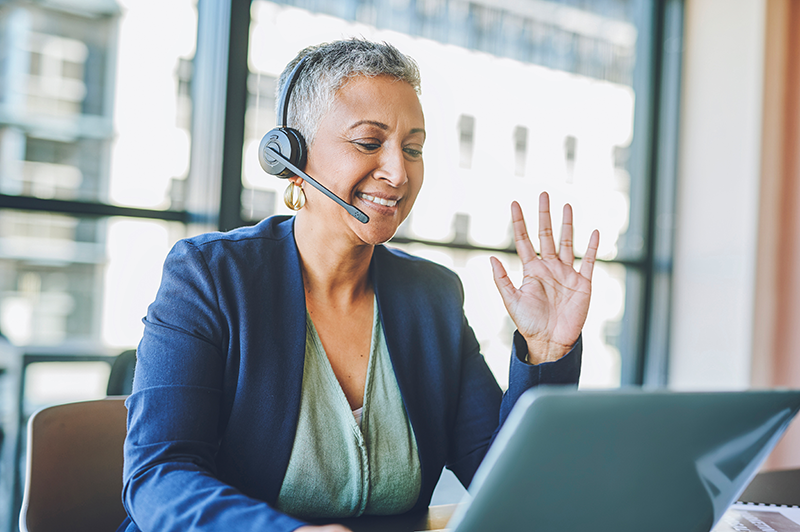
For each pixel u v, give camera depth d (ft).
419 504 3.14
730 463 1.92
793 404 1.89
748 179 10.80
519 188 10.31
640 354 11.75
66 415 3.18
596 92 11.14
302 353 2.95
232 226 7.85
